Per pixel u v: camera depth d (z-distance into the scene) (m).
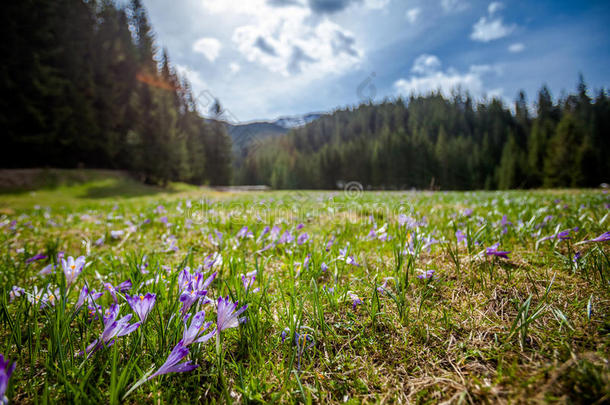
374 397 0.87
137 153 29.39
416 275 1.63
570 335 0.99
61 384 0.90
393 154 64.69
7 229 3.87
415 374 0.94
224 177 53.53
